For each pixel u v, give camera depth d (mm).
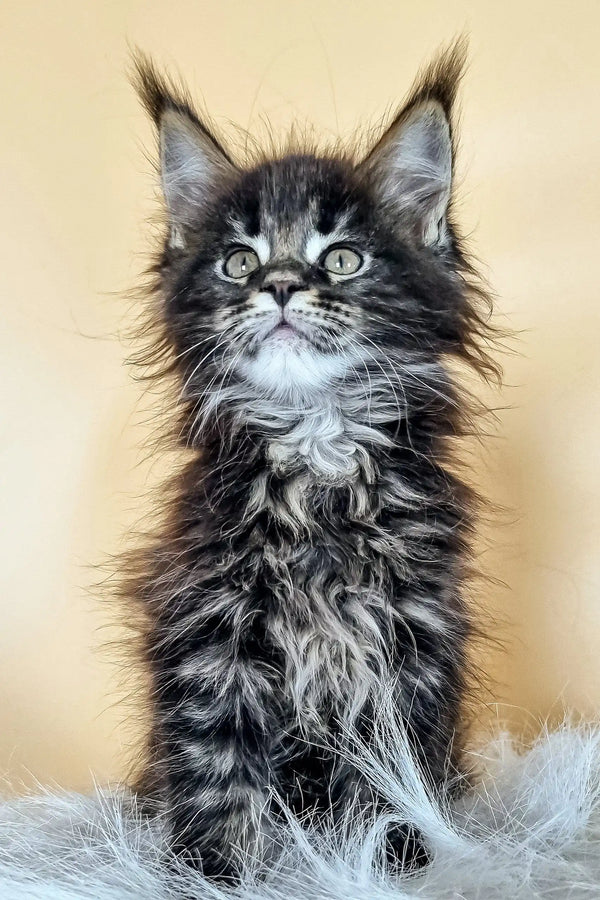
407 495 305
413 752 291
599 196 403
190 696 286
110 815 317
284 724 295
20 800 346
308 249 326
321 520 301
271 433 318
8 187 454
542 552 404
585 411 402
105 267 449
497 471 410
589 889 235
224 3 453
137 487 437
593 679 395
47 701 433
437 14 427
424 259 335
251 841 283
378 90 436
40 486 443
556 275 408
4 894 251
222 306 326
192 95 453
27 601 438
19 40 457
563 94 408
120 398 441
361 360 317
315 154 371
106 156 451
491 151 418
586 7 405
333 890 243
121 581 369
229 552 293
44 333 449
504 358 411
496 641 363
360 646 294
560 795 284
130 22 456
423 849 279
